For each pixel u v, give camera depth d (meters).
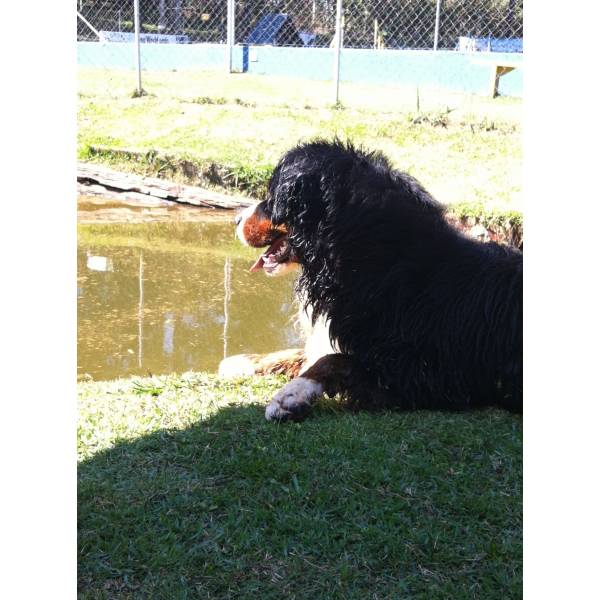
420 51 13.26
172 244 7.58
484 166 9.35
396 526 2.60
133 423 3.44
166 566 2.39
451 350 3.67
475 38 14.12
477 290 3.69
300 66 14.19
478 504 2.71
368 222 3.74
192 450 3.13
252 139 10.43
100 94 12.53
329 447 3.13
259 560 2.42
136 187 9.45
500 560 2.41
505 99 12.45
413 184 3.99
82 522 2.60
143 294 6.13
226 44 14.86
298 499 2.75
